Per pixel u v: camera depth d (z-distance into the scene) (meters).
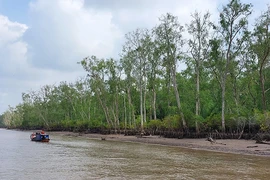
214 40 46.47
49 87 115.31
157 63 60.12
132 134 65.00
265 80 53.28
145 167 22.81
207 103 58.53
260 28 42.06
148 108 75.44
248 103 57.16
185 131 50.03
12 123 178.62
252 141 40.16
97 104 88.75
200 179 18.11
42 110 117.75
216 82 60.81
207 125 48.41
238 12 44.56
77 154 32.84
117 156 30.45
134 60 61.28
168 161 26.12
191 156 29.77
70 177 19.11
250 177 18.66
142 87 66.75
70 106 108.31
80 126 90.31
